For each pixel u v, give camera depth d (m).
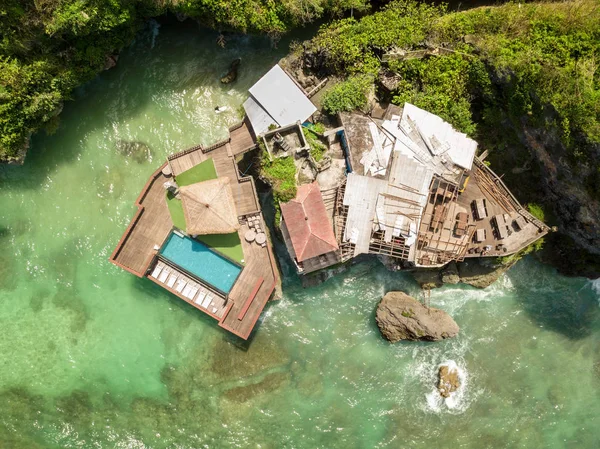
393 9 24.31
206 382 27.00
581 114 21.12
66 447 26.98
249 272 25.17
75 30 22.92
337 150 25.09
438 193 24.06
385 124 24.05
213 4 24.03
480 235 24.61
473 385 27.00
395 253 24.42
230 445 26.89
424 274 26.44
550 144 23.17
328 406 26.95
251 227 25.11
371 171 23.92
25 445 26.94
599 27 21.59
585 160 21.94
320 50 24.94
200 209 23.38
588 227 24.70
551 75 21.58
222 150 25.12
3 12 21.83
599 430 27.00
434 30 23.77
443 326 25.92
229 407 26.97
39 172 26.95
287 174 23.89
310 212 23.38
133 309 27.00
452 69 23.98
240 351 26.94
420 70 24.23
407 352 26.97
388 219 23.95
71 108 26.88
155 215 25.12
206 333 26.95
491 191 24.91
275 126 24.56
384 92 25.31
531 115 22.94
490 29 23.23
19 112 24.23
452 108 24.20
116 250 24.75
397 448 26.86
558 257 26.97
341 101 24.17
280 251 26.81
